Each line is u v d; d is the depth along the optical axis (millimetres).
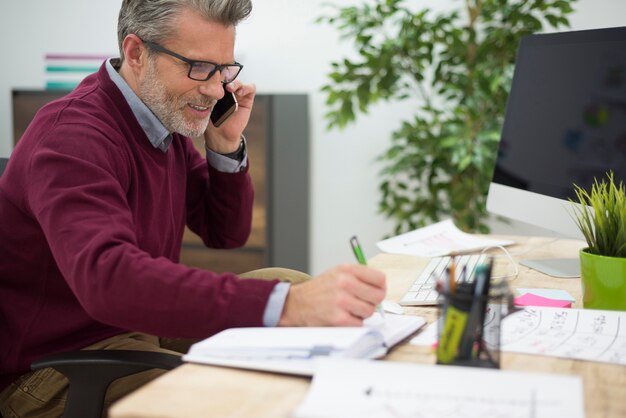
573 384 669
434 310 1105
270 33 3434
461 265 1436
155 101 1318
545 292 1207
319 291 915
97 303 947
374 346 857
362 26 2734
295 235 3375
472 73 2732
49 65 3676
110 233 992
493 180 1748
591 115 1418
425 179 3252
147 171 1342
